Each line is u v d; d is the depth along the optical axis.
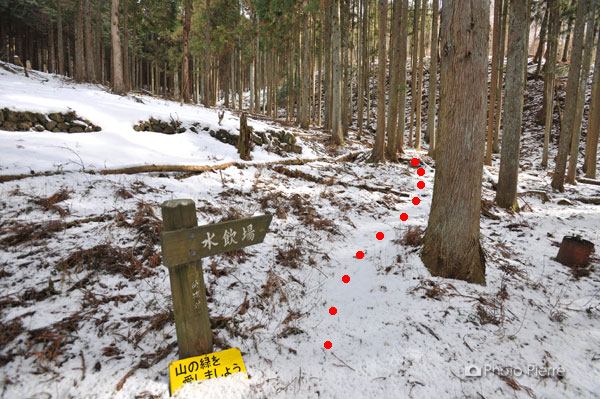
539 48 24.41
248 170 8.66
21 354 2.37
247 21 26.58
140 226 4.36
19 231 3.63
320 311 3.60
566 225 6.93
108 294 3.14
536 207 8.75
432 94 15.02
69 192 4.86
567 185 12.20
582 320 3.53
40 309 2.76
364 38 19.78
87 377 2.34
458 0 3.76
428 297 3.76
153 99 15.91
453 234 4.11
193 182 6.96
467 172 3.99
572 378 2.68
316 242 5.46
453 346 3.00
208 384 2.45
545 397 2.49
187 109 13.12
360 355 2.94
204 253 2.40
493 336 3.15
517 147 7.93
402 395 2.50
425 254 4.48
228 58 34.78
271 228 5.61
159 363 2.58
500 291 3.91
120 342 2.68
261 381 2.55
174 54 31.28
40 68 35.66
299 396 2.46
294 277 4.22
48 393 2.18
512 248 5.57
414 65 19.19
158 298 3.24
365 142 18.70
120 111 8.70
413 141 22.89
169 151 8.13
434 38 14.52
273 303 3.57
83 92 11.77
